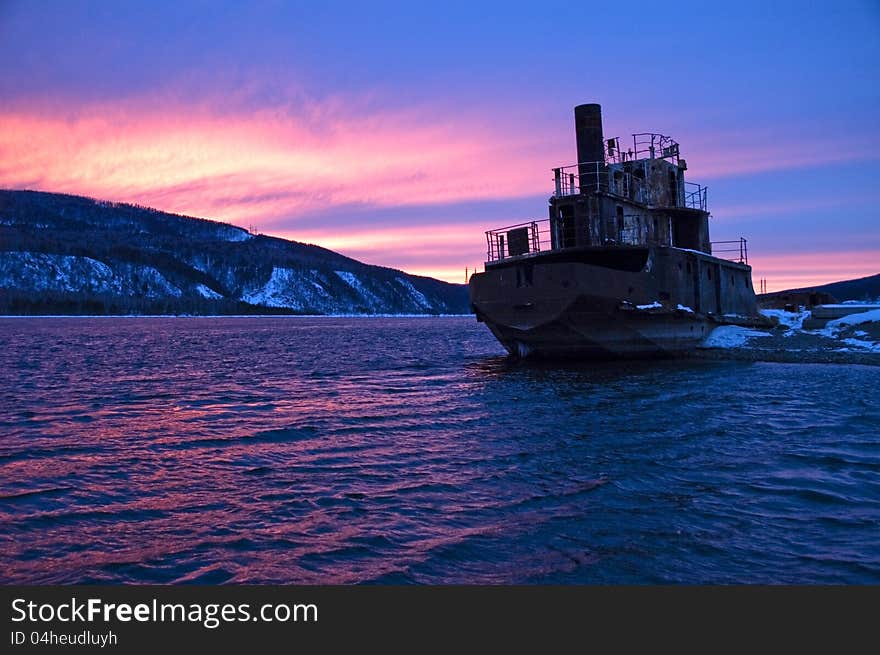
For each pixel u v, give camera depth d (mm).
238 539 9578
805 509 10305
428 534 9578
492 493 11672
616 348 32938
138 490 12359
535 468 13430
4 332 121312
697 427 17422
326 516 10539
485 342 79750
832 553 8477
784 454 14141
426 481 12602
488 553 8812
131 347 73000
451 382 31250
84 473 13742
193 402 25719
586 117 34094
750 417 18766
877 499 10781
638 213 35781
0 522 10469
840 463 13242
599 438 16344
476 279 34656
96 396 28000
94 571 8562
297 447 16281
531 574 8133
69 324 185625
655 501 10875
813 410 19797
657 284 33094
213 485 12656
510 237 35594
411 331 125500
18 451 16094
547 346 33500
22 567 8727
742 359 35031
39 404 25328
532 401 23250
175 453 15766
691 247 39469
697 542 8945
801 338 38031
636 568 8172
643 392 24266
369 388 29672
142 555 9062
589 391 25094
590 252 32250
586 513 10320
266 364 46875
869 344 35750
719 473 12625
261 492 12094
